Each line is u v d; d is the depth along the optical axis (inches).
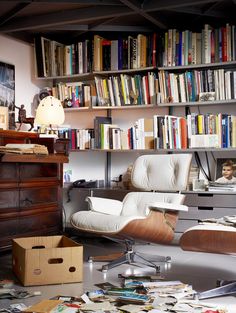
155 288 102.2
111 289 101.0
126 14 154.3
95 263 133.6
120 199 170.2
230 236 88.0
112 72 179.9
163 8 145.6
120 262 126.7
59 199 162.7
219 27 171.8
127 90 177.3
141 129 173.2
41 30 190.2
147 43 173.9
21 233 144.5
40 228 152.9
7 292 100.5
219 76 161.8
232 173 167.6
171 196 131.8
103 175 196.9
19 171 144.3
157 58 171.8
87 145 183.6
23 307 89.4
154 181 135.9
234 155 172.2
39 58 190.9
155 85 171.8
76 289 104.9
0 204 136.6
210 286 107.1
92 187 183.8
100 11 156.3
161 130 168.2
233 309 88.7
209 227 91.9
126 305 90.4
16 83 187.0
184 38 167.3
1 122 169.5
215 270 124.2
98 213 127.3
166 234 121.3
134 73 185.0
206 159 177.0
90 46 183.9
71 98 189.5
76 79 200.2
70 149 185.0
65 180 199.3
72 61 188.1
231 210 154.5
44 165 156.3
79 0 143.3
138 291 99.6
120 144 176.9
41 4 154.9
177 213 125.3
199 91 165.0
